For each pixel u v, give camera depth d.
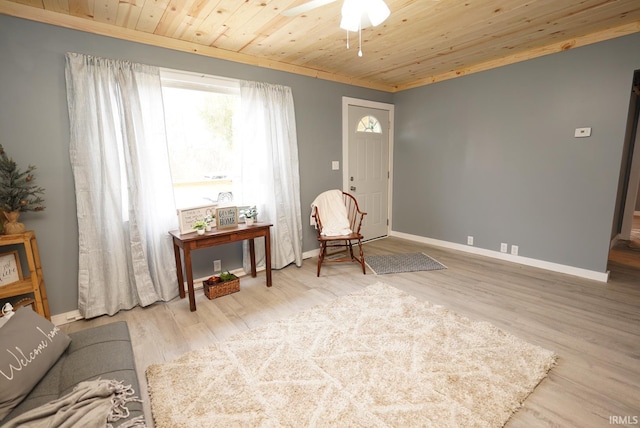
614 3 2.26
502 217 3.73
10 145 2.16
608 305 2.55
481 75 3.71
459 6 2.24
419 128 4.49
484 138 3.79
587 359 1.88
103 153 2.39
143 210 2.62
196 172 3.24
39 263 2.22
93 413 1.10
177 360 1.93
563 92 3.11
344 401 1.58
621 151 2.84
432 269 3.48
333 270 3.54
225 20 2.39
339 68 3.77
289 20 2.40
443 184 4.29
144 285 2.65
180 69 2.81
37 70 2.20
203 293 2.98
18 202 2.09
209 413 1.52
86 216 2.40
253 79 3.28
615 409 1.50
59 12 2.22
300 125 3.74
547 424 1.43
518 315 2.41
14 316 1.43
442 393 1.61
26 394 1.23
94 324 2.41
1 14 2.06
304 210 3.92
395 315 2.44
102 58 2.38
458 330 2.20
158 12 2.24
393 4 2.19
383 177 4.82
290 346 2.06
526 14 2.41
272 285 3.14
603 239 3.02
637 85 3.48
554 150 3.24
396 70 3.89
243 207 3.09
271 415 1.50
